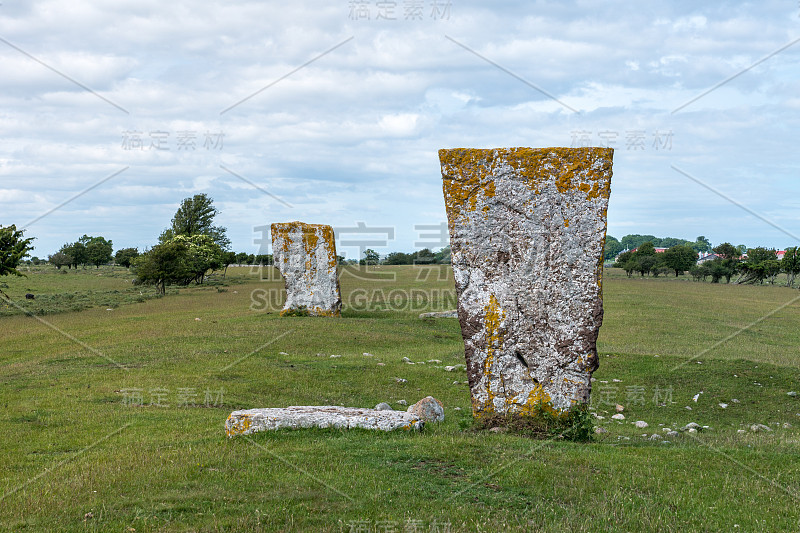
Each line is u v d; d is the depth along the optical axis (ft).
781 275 306.35
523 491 29.55
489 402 41.45
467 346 41.86
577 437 39.65
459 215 41.93
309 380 61.93
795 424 53.52
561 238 41.09
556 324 40.96
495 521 25.98
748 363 70.95
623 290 184.24
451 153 42.22
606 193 40.93
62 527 25.67
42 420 45.24
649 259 307.99
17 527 25.81
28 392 55.06
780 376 66.39
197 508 27.37
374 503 27.86
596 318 40.68
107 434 41.57
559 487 29.91
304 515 26.58
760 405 58.65
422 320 107.86
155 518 26.35
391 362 71.92
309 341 83.66
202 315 115.55
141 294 166.20
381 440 36.88
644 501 28.48
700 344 90.68
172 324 100.01
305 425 39.14
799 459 35.42
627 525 25.96
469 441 36.45
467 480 30.76
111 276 241.96
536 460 33.50
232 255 245.65
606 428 48.16
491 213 41.65
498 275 41.57
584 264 40.93
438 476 31.24
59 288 184.24
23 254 136.56
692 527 25.89
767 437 43.55
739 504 28.53
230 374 62.90
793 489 30.55
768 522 26.55
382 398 57.52
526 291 41.27
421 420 41.01
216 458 33.78
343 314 114.11
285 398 55.16
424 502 28.14
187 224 236.84
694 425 50.01
